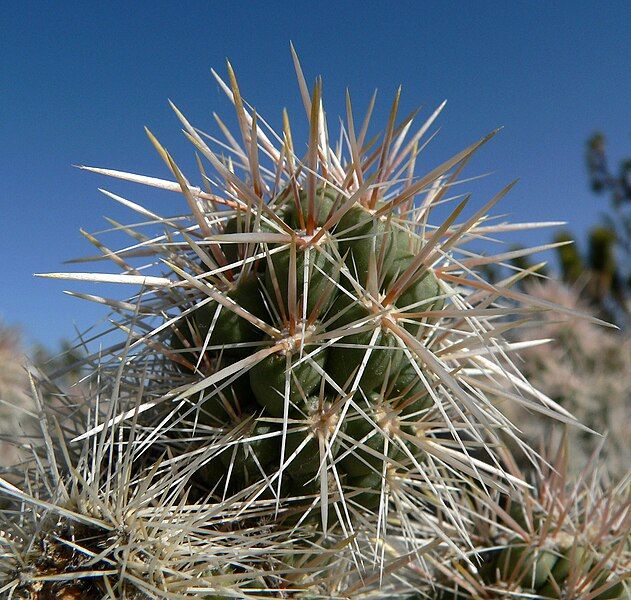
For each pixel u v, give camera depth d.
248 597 0.09
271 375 0.09
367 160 0.10
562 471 0.13
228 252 0.10
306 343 0.09
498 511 0.12
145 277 0.10
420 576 0.13
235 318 0.10
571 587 0.12
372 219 0.10
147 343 0.10
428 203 0.11
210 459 0.10
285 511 0.10
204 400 0.09
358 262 0.10
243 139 0.10
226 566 0.09
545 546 0.13
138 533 0.09
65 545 0.09
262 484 0.09
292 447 0.09
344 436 0.09
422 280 0.10
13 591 0.08
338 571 0.11
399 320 0.10
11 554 0.09
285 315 0.09
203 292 0.10
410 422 0.10
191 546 0.09
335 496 0.10
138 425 0.09
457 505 0.12
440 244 0.10
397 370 0.10
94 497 0.09
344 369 0.09
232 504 0.09
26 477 0.10
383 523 0.10
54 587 0.09
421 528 0.12
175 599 0.08
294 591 0.10
